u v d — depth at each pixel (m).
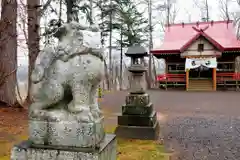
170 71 24.84
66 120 2.39
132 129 6.88
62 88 2.46
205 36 22.02
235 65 23.36
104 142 2.57
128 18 23.95
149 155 5.45
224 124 8.89
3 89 11.12
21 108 10.90
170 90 22.98
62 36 2.65
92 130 2.33
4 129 7.43
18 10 9.53
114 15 23.27
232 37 24.62
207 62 22.31
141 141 6.60
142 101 7.01
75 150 2.31
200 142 6.61
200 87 23.06
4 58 10.88
